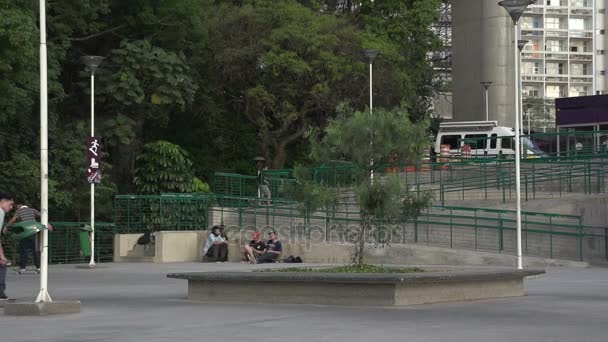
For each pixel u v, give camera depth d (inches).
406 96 2145.7
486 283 698.8
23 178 1581.0
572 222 1323.8
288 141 2084.2
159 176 1813.5
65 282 955.3
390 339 456.4
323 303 646.5
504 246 1301.7
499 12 2778.1
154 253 1440.7
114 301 709.9
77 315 596.7
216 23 2023.9
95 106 1841.8
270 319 553.3
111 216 1771.7
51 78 1624.0
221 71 2033.7
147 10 1835.6
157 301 706.8
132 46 1774.1
